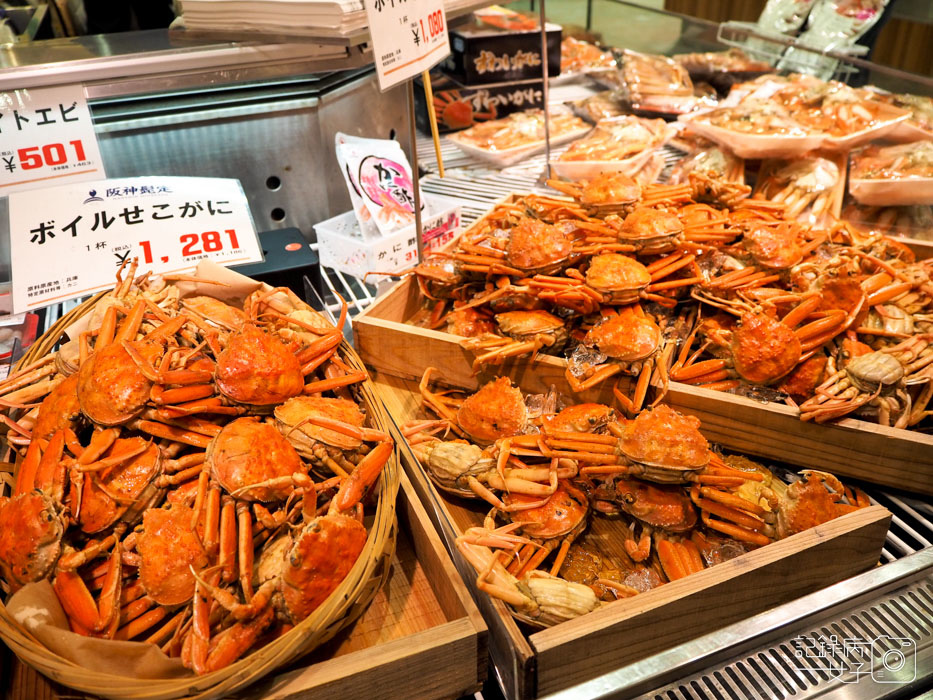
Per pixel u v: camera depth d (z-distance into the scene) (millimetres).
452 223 1053
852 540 595
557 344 777
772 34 1492
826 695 490
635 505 627
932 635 523
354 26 757
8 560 524
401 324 825
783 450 708
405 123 1211
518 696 521
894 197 1081
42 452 589
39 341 736
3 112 697
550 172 1271
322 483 584
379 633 583
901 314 803
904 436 655
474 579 579
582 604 543
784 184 1152
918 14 1878
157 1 1480
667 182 1271
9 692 543
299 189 1017
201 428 603
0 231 839
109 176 896
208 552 529
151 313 715
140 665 479
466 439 726
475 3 898
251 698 468
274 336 666
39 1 1274
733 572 553
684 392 710
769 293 810
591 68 1669
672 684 501
